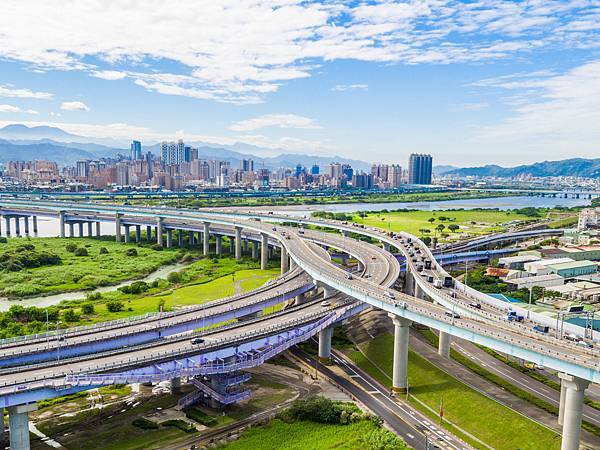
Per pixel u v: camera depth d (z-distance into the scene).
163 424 121.38
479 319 138.75
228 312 166.50
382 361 162.75
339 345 179.50
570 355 108.06
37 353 125.12
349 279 185.50
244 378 134.00
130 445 111.62
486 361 163.12
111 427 119.94
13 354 122.00
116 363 116.75
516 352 115.56
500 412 127.00
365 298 160.75
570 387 105.94
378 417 124.44
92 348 133.25
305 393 140.38
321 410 123.88
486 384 144.38
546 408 130.25
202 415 125.50
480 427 122.25
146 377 117.62
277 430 118.69
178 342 135.25
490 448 113.62
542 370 157.00
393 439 112.31
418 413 130.00
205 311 165.50
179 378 139.88
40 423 122.00
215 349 131.00
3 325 180.00
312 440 114.12
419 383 146.88
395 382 143.38
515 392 139.25
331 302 181.50
